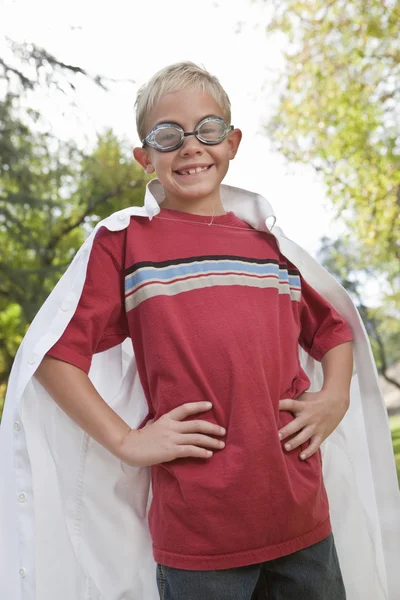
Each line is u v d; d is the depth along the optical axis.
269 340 1.64
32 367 1.58
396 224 10.05
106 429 1.58
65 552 1.65
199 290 1.65
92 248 1.68
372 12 9.23
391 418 15.38
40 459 1.65
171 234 1.72
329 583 1.60
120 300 1.69
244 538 1.51
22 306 10.38
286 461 1.61
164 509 1.57
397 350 16.06
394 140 9.77
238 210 1.87
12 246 11.20
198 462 1.54
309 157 10.16
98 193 10.66
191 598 1.50
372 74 9.64
